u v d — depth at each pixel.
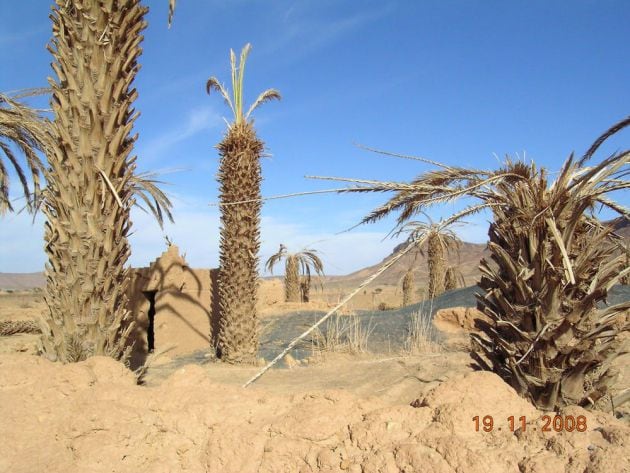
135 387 4.27
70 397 4.27
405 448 2.97
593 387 3.91
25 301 28.89
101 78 5.52
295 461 3.27
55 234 5.56
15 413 4.07
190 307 13.70
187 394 3.98
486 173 4.24
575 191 3.88
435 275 19.20
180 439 3.67
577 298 3.92
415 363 8.98
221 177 12.15
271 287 23.78
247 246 11.87
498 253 4.09
